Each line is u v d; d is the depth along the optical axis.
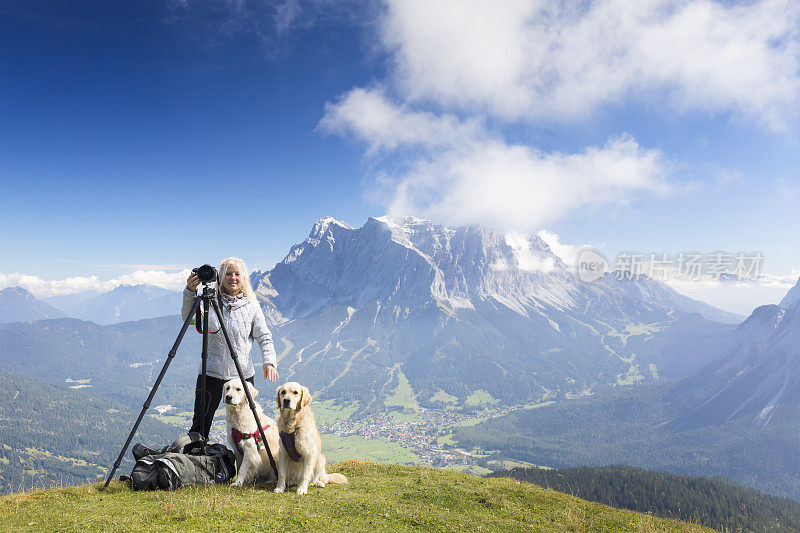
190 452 9.15
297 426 8.93
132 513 6.96
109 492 8.35
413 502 10.14
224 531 6.50
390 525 8.03
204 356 9.00
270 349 9.30
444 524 8.76
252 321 9.38
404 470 14.76
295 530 6.98
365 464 16.06
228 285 9.12
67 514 6.78
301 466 9.40
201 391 9.10
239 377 9.10
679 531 11.52
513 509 11.16
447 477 14.16
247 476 9.09
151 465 8.59
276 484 9.26
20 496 8.02
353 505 8.73
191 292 8.83
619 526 11.34
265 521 7.09
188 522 6.70
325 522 7.49
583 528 10.57
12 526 6.23
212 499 7.72
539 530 9.74
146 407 8.87
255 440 9.04
